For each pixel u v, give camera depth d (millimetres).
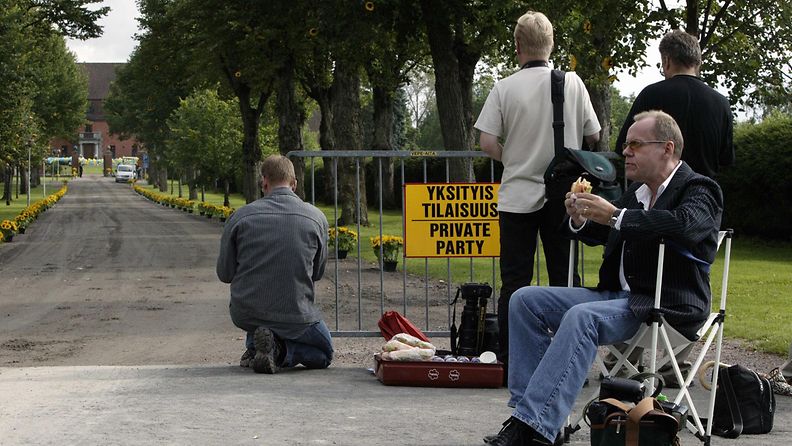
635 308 4695
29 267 24047
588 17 20125
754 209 28703
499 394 6883
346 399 6594
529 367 4977
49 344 11594
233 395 6703
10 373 8062
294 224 8047
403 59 40344
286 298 7961
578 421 4914
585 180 5020
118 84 81250
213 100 59312
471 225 8641
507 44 25922
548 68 6781
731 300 15188
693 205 4715
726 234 4930
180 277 20953
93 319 14055
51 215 56844
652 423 4230
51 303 16234
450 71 24312
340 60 30828
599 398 4621
